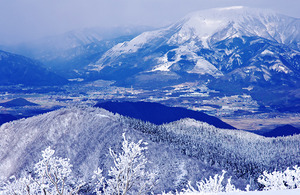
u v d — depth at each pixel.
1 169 179.25
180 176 138.25
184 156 152.88
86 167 153.62
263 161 167.00
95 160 156.50
